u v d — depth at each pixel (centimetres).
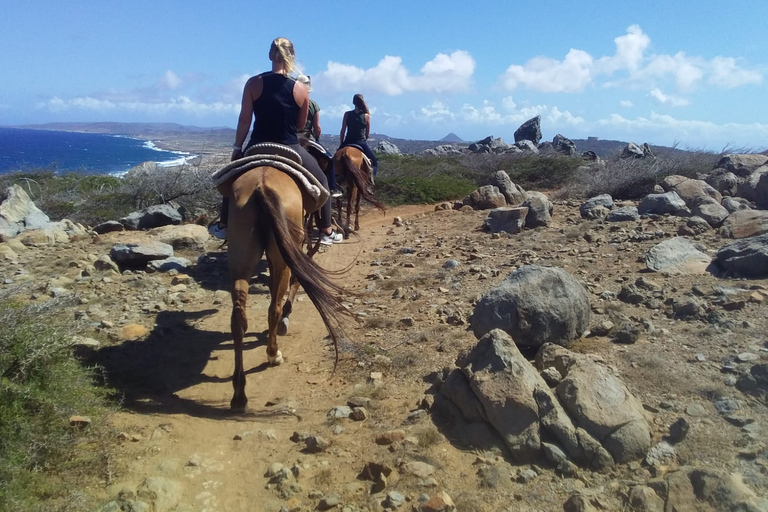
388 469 402
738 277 689
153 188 1466
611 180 1465
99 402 473
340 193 850
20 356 424
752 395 450
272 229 497
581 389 430
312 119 844
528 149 2819
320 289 492
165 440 460
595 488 379
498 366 448
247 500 394
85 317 682
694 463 387
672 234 923
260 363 609
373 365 570
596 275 759
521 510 365
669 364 504
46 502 364
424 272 873
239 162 568
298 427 480
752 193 1141
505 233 1092
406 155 2406
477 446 427
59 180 1698
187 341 655
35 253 965
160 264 896
